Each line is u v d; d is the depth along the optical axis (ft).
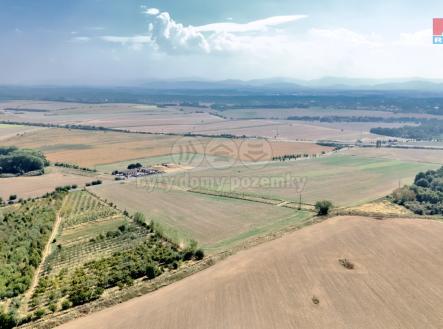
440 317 169.37
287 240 254.68
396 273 205.26
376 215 313.32
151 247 276.82
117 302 200.44
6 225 321.73
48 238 305.53
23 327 180.65
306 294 186.80
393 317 169.78
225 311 175.52
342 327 163.22
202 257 254.68
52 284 224.94
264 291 190.39
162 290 207.00
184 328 164.45
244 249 257.34
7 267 239.09
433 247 234.17
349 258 221.46
